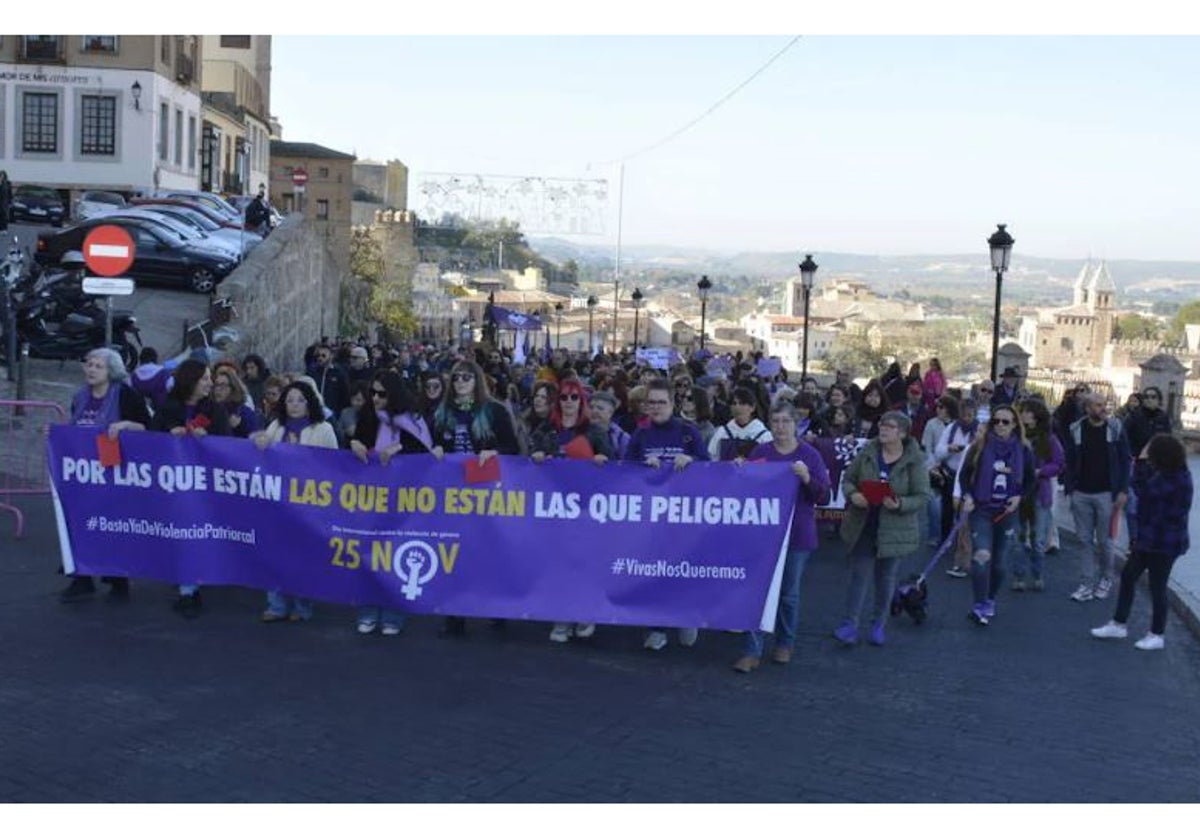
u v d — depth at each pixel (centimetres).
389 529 966
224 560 1004
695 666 921
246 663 879
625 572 944
